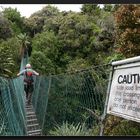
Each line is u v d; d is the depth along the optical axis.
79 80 5.87
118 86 3.64
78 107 6.02
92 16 22.61
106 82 4.98
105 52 18.09
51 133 5.71
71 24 24.19
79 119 5.91
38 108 10.62
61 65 24.42
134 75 3.26
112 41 17.08
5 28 28.12
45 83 9.98
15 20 30.84
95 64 18.86
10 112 6.09
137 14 7.98
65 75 7.16
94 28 21.31
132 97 3.29
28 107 10.66
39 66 25.02
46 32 27.33
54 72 24.66
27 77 10.47
